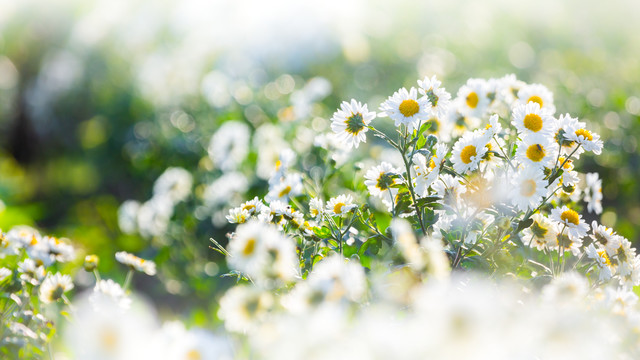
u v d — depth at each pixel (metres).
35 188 7.79
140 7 8.54
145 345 1.33
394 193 2.03
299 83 6.67
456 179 1.88
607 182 4.55
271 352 1.22
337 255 1.77
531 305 1.50
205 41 7.34
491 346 1.08
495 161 1.89
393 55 7.70
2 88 10.28
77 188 7.25
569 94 5.85
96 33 8.88
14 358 1.69
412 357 1.08
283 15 7.10
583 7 10.52
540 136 1.76
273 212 1.87
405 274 1.45
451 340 1.06
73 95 9.03
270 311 1.43
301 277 1.76
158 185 4.68
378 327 1.16
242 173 4.40
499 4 9.94
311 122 4.50
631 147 4.85
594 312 1.49
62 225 5.90
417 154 1.90
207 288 3.92
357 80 6.91
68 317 1.75
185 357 1.38
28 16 10.36
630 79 7.24
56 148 9.24
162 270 4.29
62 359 1.84
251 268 1.44
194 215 4.48
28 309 1.96
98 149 7.12
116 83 8.09
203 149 5.39
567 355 1.19
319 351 1.14
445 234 1.83
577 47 9.45
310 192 2.65
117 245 4.92
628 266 1.81
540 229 1.81
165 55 7.52
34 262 2.00
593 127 4.98
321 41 7.03
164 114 6.42
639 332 1.43
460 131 2.22
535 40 9.88
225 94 5.67
